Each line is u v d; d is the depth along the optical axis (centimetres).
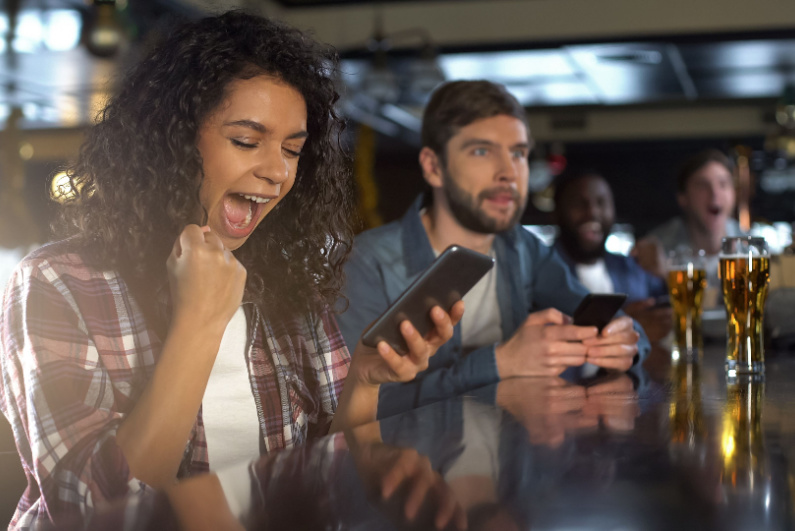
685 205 397
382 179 1122
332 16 624
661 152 1010
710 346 199
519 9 618
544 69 702
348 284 180
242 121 108
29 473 92
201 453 104
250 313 117
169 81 109
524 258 214
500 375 148
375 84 545
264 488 55
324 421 126
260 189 112
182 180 107
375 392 117
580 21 613
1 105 808
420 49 617
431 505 50
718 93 804
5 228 744
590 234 354
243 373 114
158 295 104
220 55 108
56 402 87
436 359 182
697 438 74
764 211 711
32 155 1019
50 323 93
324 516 48
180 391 88
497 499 51
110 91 124
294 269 126
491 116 195
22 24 524
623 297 151
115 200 106
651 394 108
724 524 45
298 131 113
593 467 61
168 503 51
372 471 60
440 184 201
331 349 130
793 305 178
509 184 196
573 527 45
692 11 600
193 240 92
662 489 54
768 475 58
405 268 189
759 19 591
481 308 201
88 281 99
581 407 96
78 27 526
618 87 787
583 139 1001
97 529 45
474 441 73
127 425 88
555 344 145
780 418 86
